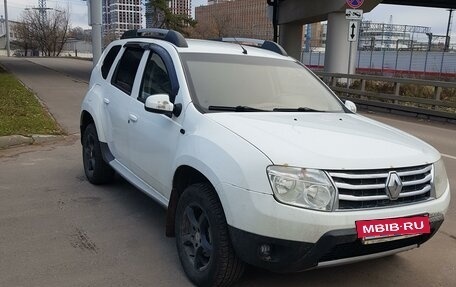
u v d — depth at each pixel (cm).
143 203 555
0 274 379
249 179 317
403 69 5828
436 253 446
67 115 1219
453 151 964
